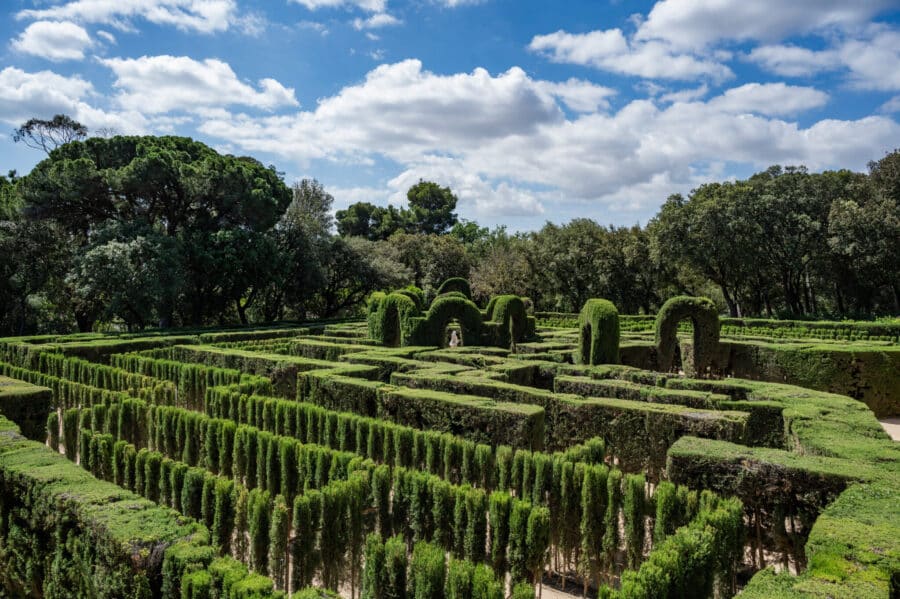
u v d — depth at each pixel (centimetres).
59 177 2930
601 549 690
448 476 862
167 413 1076
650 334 2491
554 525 739
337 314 5097
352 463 766
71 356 1997
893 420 1608
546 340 2303
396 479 744
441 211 8450
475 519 659
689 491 691
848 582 401
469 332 1988
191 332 2847
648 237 4788
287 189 4000
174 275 3034
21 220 2989
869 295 4306
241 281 3609
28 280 2973
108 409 1123
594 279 4984
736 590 627
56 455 743
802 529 634
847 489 580
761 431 1039
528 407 998
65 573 597
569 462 721
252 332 2711
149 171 3047
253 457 930
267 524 667
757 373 1828
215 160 3297
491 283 4981
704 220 4034
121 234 3003
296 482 866
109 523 546
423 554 544
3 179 3716
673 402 1105
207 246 3400
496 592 484
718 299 5594
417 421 1095
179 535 532
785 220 4131
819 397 1091
